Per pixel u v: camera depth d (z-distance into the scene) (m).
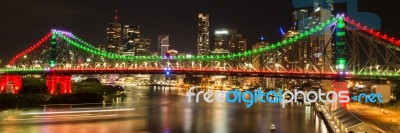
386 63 163.38
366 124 104.00
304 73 165.38
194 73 186.50
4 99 166.62
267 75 174.88
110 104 193.88
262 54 192.12
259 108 180.00
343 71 159.50
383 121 127.44
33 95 181.25
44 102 177.38
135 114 153.75
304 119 143.00
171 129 121.44
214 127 125.38
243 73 179.38
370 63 164.25
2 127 120.44
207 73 184.75
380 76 158.88
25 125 124.19
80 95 190.25
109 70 198.00
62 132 114.31
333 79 159.38
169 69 190.38
